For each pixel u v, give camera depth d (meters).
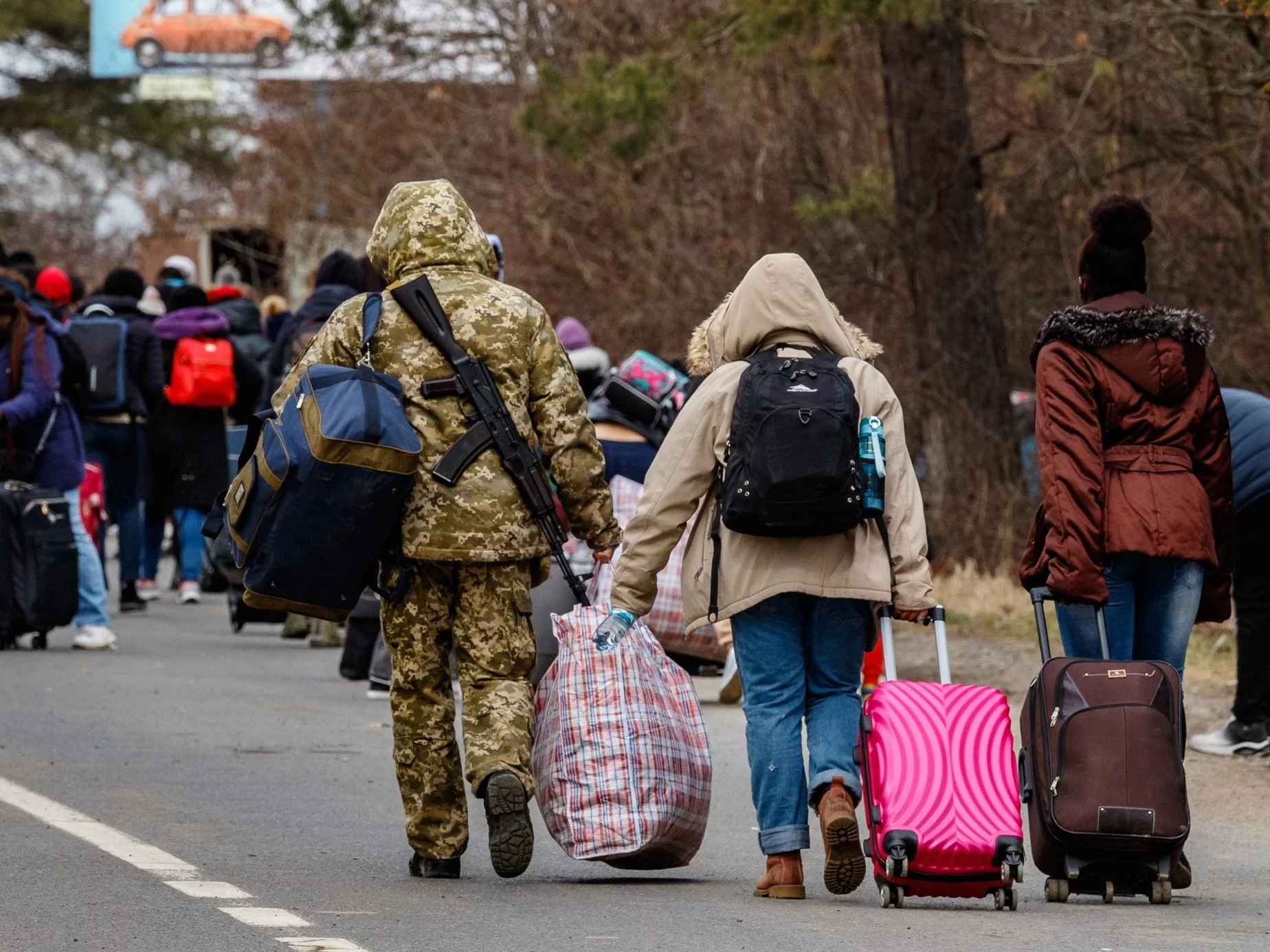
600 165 70.12
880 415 17.64
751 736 17.80
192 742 27.17
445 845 18.31
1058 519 18.77
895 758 16.88
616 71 51.41
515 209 76.38
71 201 172.50
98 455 46.00
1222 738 27.86
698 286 68.56
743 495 17.03
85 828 20.17
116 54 136.38
